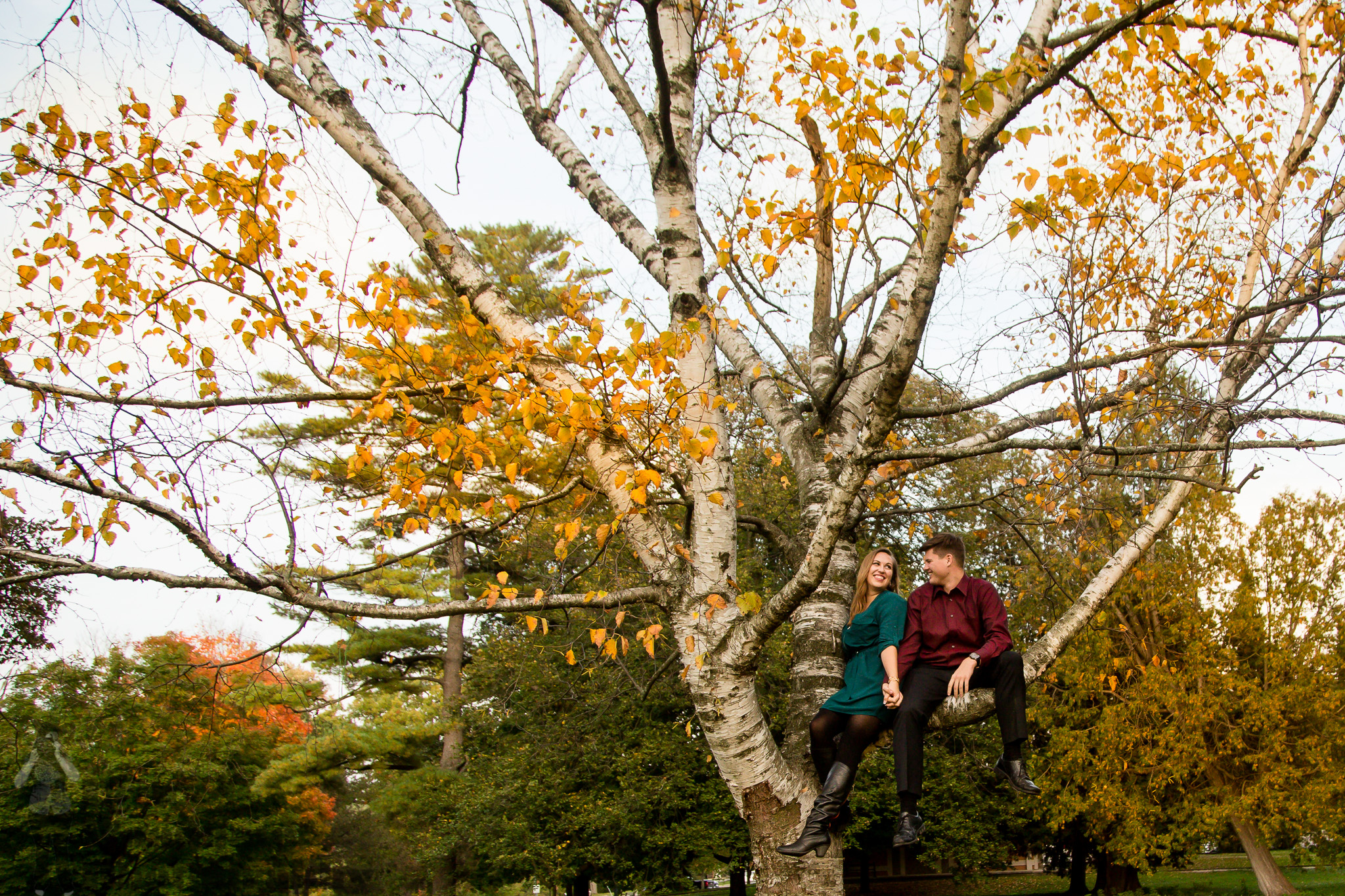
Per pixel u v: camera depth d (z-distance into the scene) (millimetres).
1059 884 26594
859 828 15789
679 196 4375
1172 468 4402
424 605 3922
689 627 3959
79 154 4094
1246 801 14133
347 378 4449
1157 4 2957
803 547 4605
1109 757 15031
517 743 16656
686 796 15516
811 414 5832
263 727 21078
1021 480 5660
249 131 4211
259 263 4324
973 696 3812
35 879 18156
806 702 4230
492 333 4262
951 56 2986
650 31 3752
